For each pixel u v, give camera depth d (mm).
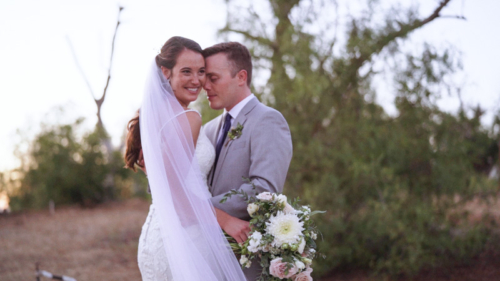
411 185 5355
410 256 4914
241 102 2623
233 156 2473
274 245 2135
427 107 5168
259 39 5660
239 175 2457
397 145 5152
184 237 2191
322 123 5664
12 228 9820
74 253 7383
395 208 5023
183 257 2156
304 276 2188
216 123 2863
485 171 5848
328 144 5441
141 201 13867
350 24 5242
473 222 5371
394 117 5426
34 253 7379
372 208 5227
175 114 2268
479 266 5145
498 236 5324
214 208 2295
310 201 5180
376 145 5180
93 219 10750
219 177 2500
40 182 13258
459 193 5273
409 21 5051
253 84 5566
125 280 5859
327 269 5301
